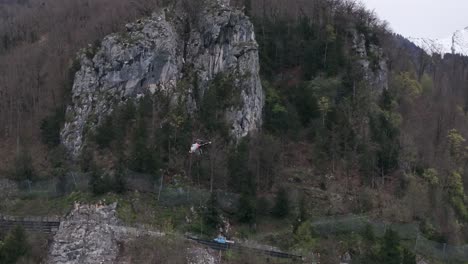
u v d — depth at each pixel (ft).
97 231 213.66
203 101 268.41
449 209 250.78
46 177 250.37
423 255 223.30
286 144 275.59
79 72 285.84
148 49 279.69
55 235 214.69
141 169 235.81
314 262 212.02
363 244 219.20
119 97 273.75
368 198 246.88
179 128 256.93
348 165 265.75
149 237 211.41
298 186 253.03
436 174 268.41
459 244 235.20
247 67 277.03
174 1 309.22
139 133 249.14
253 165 246.68
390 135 279.49
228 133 258.37
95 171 232.53
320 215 238.48
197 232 218.18
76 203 225.35
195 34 295.48
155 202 228.63
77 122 270.26
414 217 240.53
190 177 243.60
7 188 244.42
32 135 290.35
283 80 307.99
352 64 307.99
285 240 220.64
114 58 279.90
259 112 275.18
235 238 220.02
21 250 196.65
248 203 226.79
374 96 303.68
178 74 281.74
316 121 280.92
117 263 203.41
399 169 267.39
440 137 305.32
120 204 223.51
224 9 295.69
